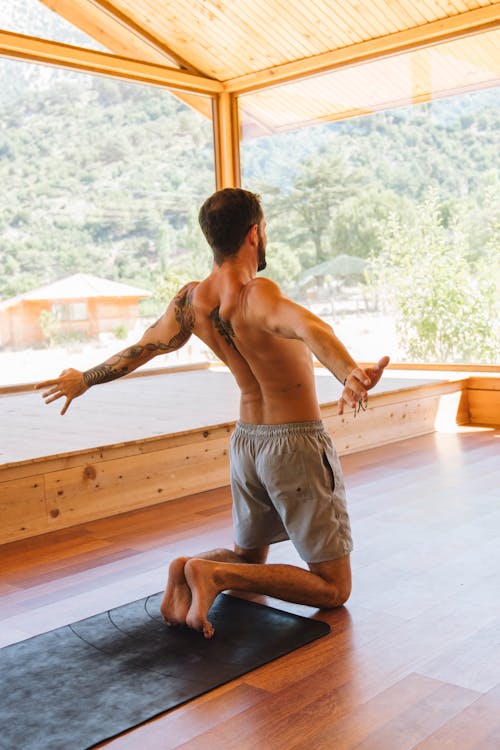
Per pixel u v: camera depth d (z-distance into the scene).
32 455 3.50
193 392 5.66
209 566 2.25
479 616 2.36
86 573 2.92
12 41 5.79
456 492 3.87
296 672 2.04
